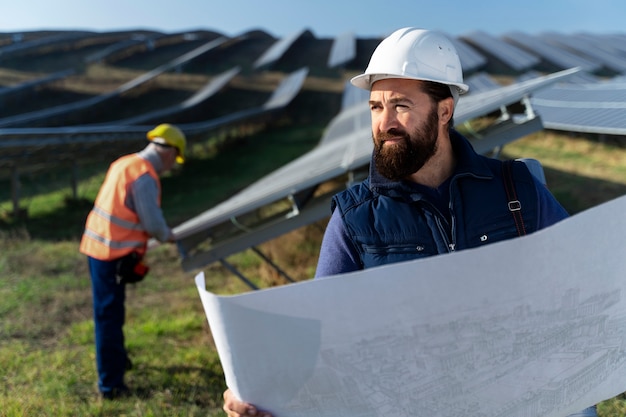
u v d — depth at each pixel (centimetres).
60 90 3684
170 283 798
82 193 1633
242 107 3412
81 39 4747
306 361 133
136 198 438
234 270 497
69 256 956
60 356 517
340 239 168
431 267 126
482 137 463
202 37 5556
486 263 127
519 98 451
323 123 2820
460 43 3903
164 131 476
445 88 158
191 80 3909
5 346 559
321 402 138
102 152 1652
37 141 1291
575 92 1444
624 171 1180
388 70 156
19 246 1040
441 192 164
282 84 3344
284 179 614
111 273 438
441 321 130
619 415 335
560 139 1523
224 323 129
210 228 541
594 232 134
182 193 1602
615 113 970
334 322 129
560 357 142
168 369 494
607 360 148
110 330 439
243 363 134
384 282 126
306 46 4988
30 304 698
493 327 133
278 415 140
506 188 164
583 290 138
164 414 406
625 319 146
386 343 131
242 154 2122
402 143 155
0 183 1831
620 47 4012
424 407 138
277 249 842
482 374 137
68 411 411
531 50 3944
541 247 130
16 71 4106
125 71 4262
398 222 161
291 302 127
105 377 442
